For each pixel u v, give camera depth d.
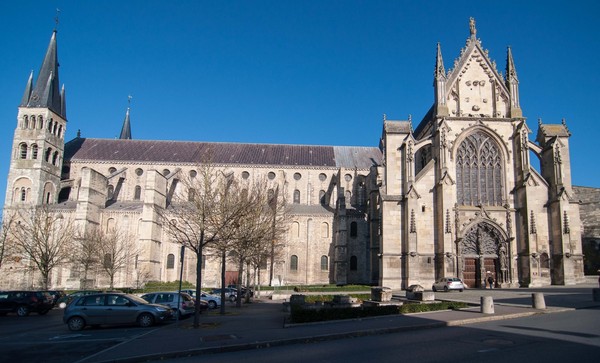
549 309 29.22
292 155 95.75
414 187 57.16
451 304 31.64
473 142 59.50
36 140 83.19
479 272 56.09
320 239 84.19
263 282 81.06
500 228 56.62
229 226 36.09
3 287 75.12
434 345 18.11
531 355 15.54
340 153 97.56
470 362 14.71
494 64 61.31
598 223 75.44
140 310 28.50
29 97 85.25
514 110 59.59
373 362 15.17
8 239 65.62
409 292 40.53
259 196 51.09
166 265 81.50
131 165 89.44
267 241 52.22
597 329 21.25
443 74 60.59
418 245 56.22
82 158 90.31
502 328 22.36
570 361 14.49
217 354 18.06
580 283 55.19
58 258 65.69
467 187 58.41
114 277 76.94
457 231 55.78
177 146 96.12
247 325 26.83
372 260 67.94
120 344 20.30
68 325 27.62
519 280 56.25
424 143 59.97
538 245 56.06
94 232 72.06
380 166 72.69
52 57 88.12
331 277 82.75
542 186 57.19
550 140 58.41
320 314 26.66
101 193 81.06
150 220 77.88
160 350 18.36
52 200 85.19
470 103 60.75
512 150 59.09
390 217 57.28
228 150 96.06
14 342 22.59
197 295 27.16
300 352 17.72
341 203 81.81
